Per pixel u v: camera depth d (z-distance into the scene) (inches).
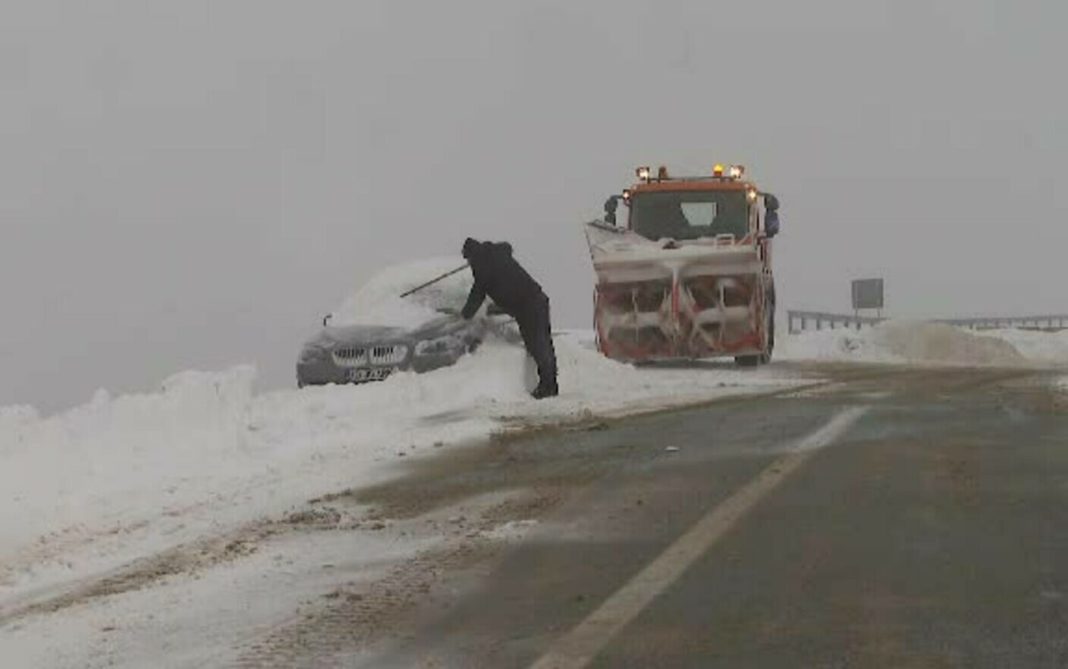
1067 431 1176.8
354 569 780.6
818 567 727.1
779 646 601.0
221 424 1342.3
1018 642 595.5
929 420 1270.9
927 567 720.3
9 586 847.7
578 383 1781.5
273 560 816.3
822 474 984.9
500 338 1808.6
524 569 754.2
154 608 730.2
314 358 1771.7
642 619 647.1
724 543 786.8
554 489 983.6
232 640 656.4
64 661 646.5
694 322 2164.1
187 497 1055.6
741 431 1231.5
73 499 1068.5
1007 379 1785.2
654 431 1258.6
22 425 1294.3
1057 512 840.9
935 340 2977.4
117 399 1355.8
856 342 2957.7
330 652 625.9
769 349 2335.1
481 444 1225.4
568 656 598.5
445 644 628.7
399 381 1585.9
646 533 823.1
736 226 2276.1
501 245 1683.1
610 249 2194.9
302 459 1189.7
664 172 2383.1
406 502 971.9
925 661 575.2
